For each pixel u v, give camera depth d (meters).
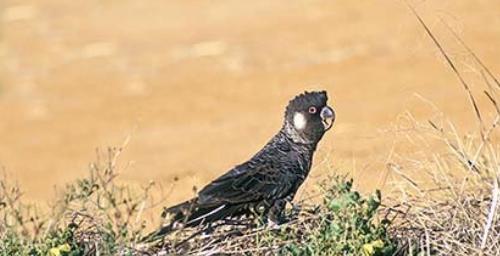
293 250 31.77
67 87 92.56
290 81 85.38
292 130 34.00
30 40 108.06
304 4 106.44
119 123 81.00
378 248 31.11
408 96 66.00
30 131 81.50
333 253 31.44
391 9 97.69
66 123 82.69
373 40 90.81
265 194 33.06
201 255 32.81
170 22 109.06
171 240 33.59
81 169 68.19
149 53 99.56
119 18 113.25
